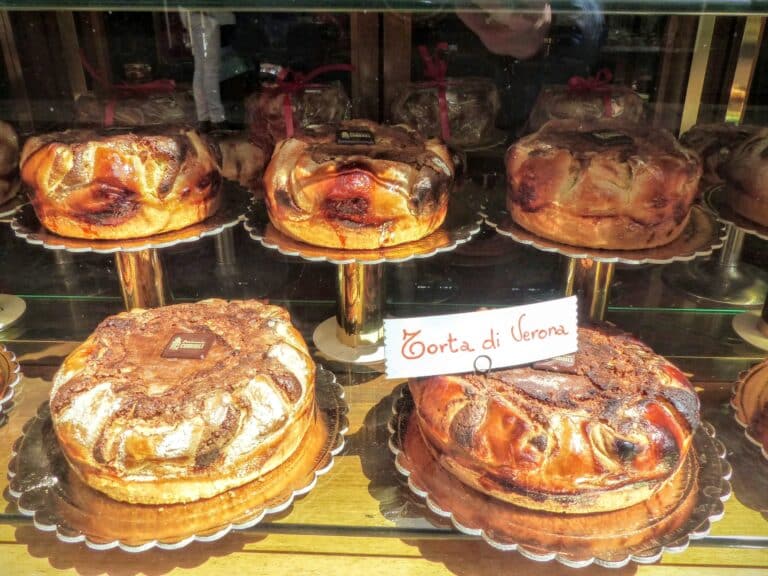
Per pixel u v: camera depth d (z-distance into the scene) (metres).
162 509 0.92
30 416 1.20
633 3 1.08
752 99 1.37
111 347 1.04
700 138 1.38
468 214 1.31
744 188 1.27
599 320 1.29
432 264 1.62
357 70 1.35
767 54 1.32
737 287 1.61
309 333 1.47
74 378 0.98
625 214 1.13
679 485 0.97
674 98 1.39
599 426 0.88
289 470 0.99
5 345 1.41
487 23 1.27
